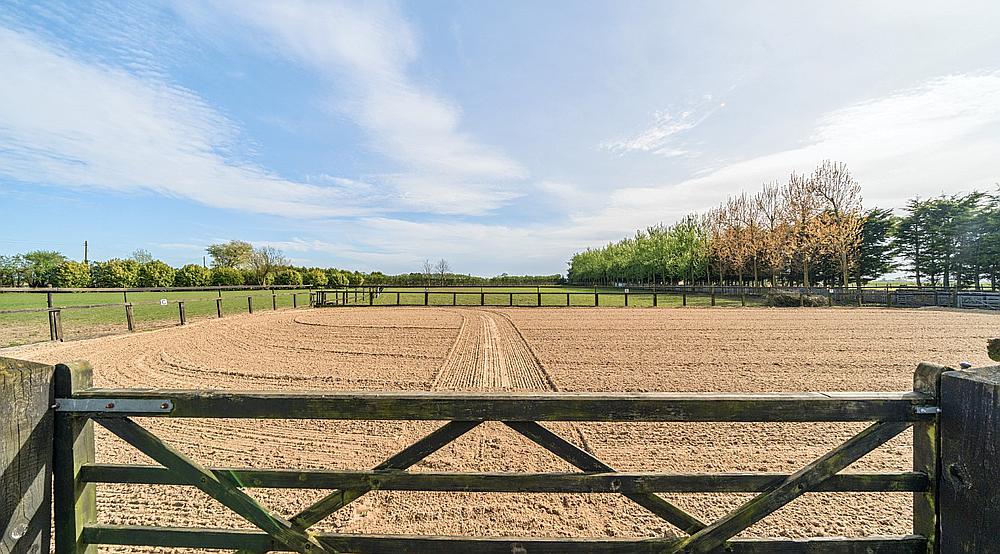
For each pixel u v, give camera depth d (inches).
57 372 63.8
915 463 65.1
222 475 65.6
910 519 127.0
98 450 178.7
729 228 1708.9
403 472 66.1
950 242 1363.2
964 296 973.8
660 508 65.7
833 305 1016.9
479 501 138.6
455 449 183.2
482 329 577.3
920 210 1464.1
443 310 920.9
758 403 62.7
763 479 64.4
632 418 63.2
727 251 1710.1
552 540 65.2
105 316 718.5
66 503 64.0
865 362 351.3
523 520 127.9
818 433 199.2
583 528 123.4
